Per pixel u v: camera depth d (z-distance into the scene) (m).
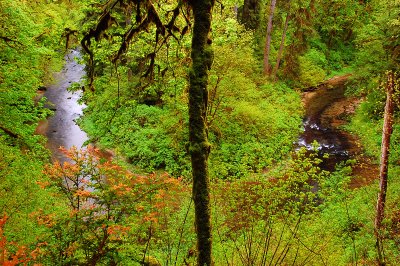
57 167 6.22
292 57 27.05
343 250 8.55
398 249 8.27
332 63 33.31
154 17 3.86
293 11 25.67
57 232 5.48
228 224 7.84
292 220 8.01
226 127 17.06
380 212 10.02
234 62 16.69
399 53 17.61
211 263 3.82
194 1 3.50
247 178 8.78
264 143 17.33
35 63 11.63
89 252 5.44
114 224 5.22
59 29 10.34
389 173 14.16
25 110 12.24
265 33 28.72
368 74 19.47
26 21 10.77
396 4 17.22
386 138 10.73
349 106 24.27
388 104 10.87
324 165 16.81
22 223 6.89
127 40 4.05
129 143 17.19
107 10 3.93
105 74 11.98
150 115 18.11
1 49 10.66
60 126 20.28
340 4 35.00
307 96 26.45
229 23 13.58
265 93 23.86
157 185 6.07
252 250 6.71
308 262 6.63
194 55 3.55
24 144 11.74
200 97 3.57
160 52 9.12
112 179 5.95
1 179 8.70
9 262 4.52
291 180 8.34
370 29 19.75
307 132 20.72
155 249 7.41
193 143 3.64
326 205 10.94
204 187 3.71
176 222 8.03
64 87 25.20
